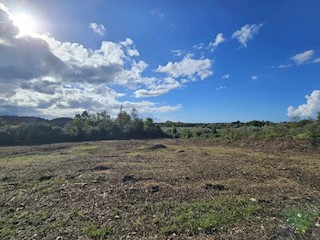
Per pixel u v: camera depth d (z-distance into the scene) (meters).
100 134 34.94
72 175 9.02
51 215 5.40
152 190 6.89
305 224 4.59
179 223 4.78
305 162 11.23
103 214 5.35
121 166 10.74
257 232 4.31
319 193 6.54
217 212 5.24
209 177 8.50
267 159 12.31
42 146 23.09
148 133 38.22
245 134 22.44
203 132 31.95
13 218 5.30
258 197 6.17
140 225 4.78
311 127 16.53
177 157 13.55
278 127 19.78
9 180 8.66
